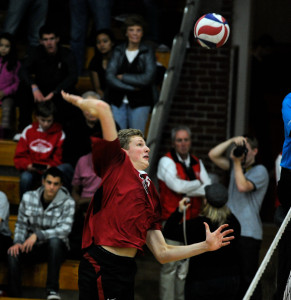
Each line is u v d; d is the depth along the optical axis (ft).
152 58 53.57
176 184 47.65
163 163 48.96
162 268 45.83
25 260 45.09
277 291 31.89
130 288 28.27
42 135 50.93
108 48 58.23
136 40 52.95
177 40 54.60
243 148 45.52
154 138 46.62
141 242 27.68
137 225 27.53
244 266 44.73
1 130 56.70
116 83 52.60
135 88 52.75
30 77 55.31
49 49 55.42
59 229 44.50
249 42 69.97
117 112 53.16
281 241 31.73
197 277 38.24
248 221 45.68
